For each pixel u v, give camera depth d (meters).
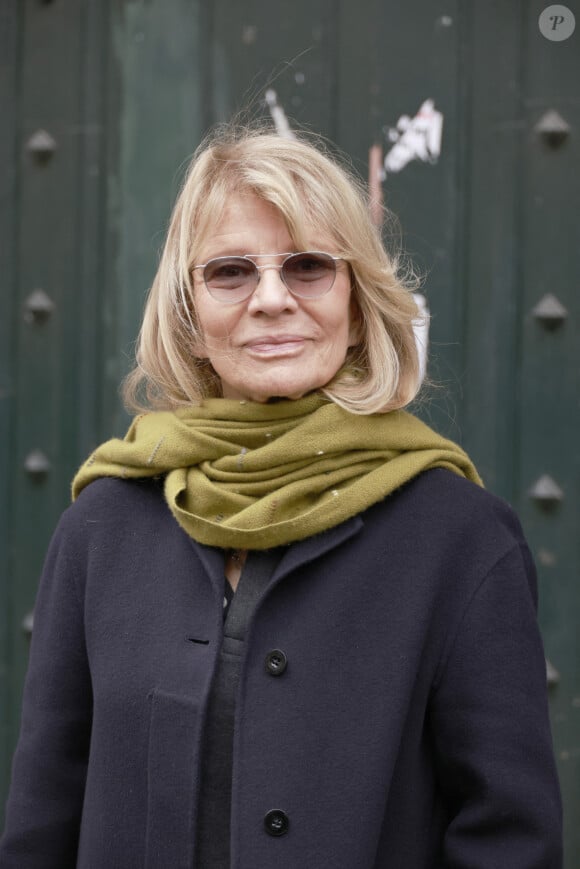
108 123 2.88
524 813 1.33
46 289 2.94
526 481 2.69
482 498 1.48
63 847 1.54
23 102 2.93
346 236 1.48
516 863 1.32
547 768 1.37
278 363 1.45
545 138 2.65
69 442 2.94
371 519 1.46
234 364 1.47
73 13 2.88
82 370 2.92
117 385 2.90
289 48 2.77
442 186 2.71
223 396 1.62
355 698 1.36
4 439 2.97
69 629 1.54
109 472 1.60
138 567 1.51
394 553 1.43
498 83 2.67
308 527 1.40
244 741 1.35
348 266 1.51
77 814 1.55
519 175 2.67
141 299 2.87
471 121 2.69
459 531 1.43
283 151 1.49
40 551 2.96
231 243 1.45
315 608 1.40
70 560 1.57
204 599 1.46
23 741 1.56
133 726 1.43
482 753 1.36
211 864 1.36
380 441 1.47
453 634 1.39
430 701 1.41
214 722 1.39
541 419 2.68
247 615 1.43
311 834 1.31
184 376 1.58
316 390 1.51
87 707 1.55
